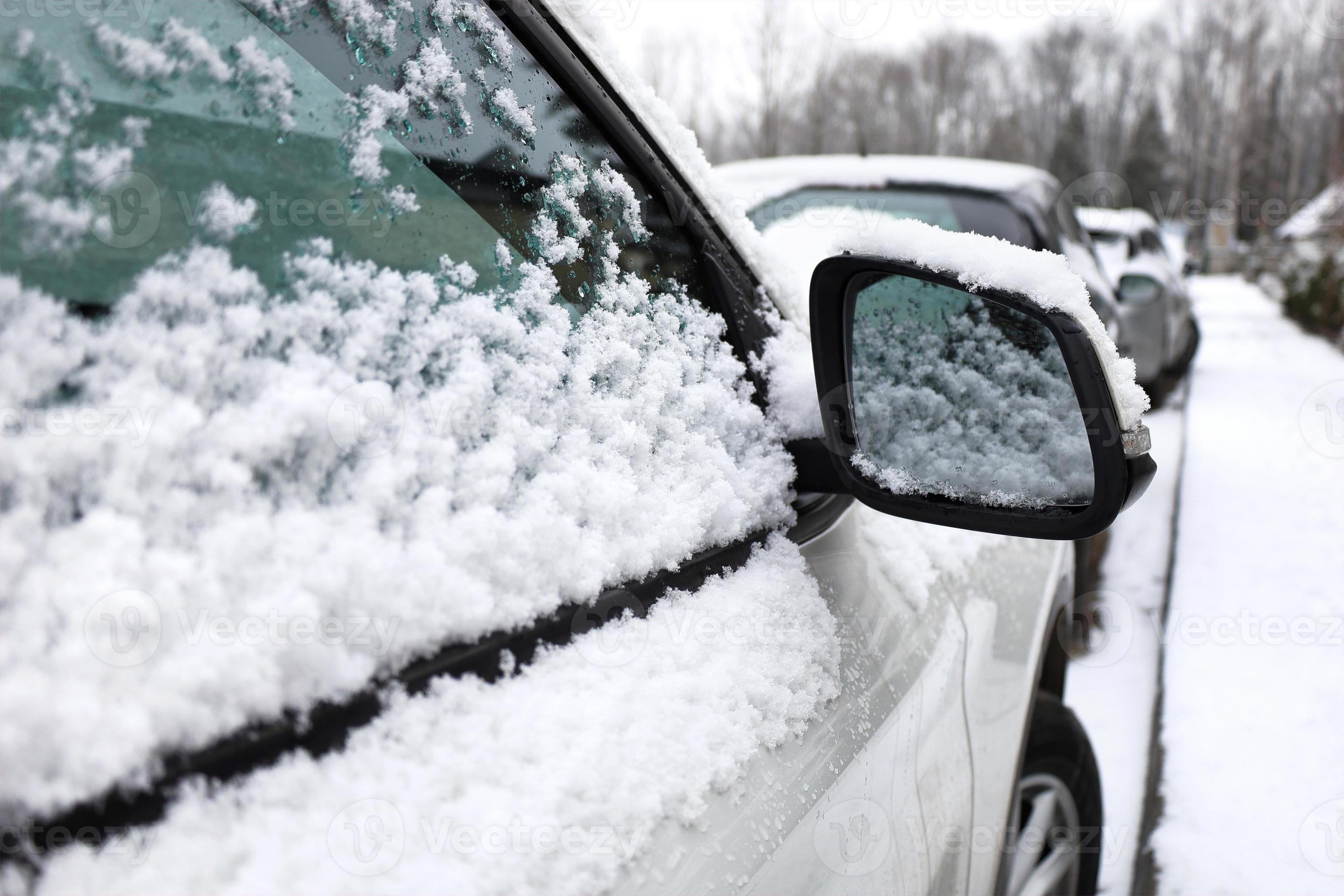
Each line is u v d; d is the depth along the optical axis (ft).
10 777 1.45
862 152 13.26
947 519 3.27
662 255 3.28
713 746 2.51
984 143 128.26
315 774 1.78
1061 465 3.03
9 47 1.78
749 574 3.15
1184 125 161.17
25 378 1.64
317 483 1.96
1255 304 52.95
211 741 1.69
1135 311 22.26
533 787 2.04
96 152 1.83
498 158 2.67
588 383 2.69
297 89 2.19
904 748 3.55
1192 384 28.22
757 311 3.70
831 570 3.65
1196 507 16.90
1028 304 2.94
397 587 1.99
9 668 1.49
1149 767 9.42
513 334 2.50
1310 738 9.38
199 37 2.03
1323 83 111.45
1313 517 15.90
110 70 1.89
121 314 1.77
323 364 2.02
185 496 1.75
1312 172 130.31
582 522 2.52
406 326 2.23
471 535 2.16
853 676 3.36
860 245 3.20
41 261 1.71
